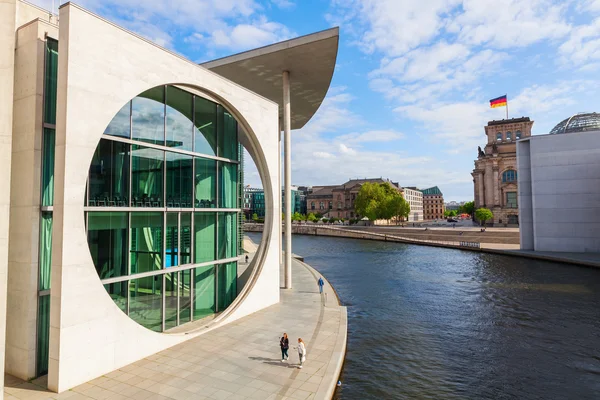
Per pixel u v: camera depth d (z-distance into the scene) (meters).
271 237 19.14
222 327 15.08
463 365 13.49
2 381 7.72
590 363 13.75
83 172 10.17
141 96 13.03
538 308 21.00
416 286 27.19
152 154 13.48
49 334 10.07
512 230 65.69
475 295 24.25
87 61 10.33
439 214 184.25
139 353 11.62
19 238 10.52
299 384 10.13
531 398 11.26
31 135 10.41
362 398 11.00
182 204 14.84
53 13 12.27
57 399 9.07
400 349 14.99
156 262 13.62
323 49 20.94
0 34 7.82
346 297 24.06
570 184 40.69
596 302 22.14
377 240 68.69
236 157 18.22
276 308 18.33
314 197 144.25
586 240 39.84
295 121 35.81
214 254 16.70
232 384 10.04
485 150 89.19
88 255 10.24
